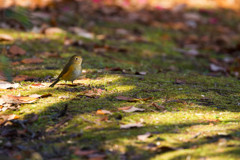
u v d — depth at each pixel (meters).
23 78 8.98
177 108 7.05
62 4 19.69
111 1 21.61
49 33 14.62
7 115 6.58
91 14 18.95
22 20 13.52
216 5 23.33
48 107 6.95
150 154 5.07
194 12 21.39
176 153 5.04
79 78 9.23
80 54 12.29
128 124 6.02
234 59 13.96
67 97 7.58
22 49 11.67
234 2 24.34
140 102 7.34
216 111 6.94
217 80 9.80
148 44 15.35
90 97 7.61
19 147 5.41
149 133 5.64
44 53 11.81
